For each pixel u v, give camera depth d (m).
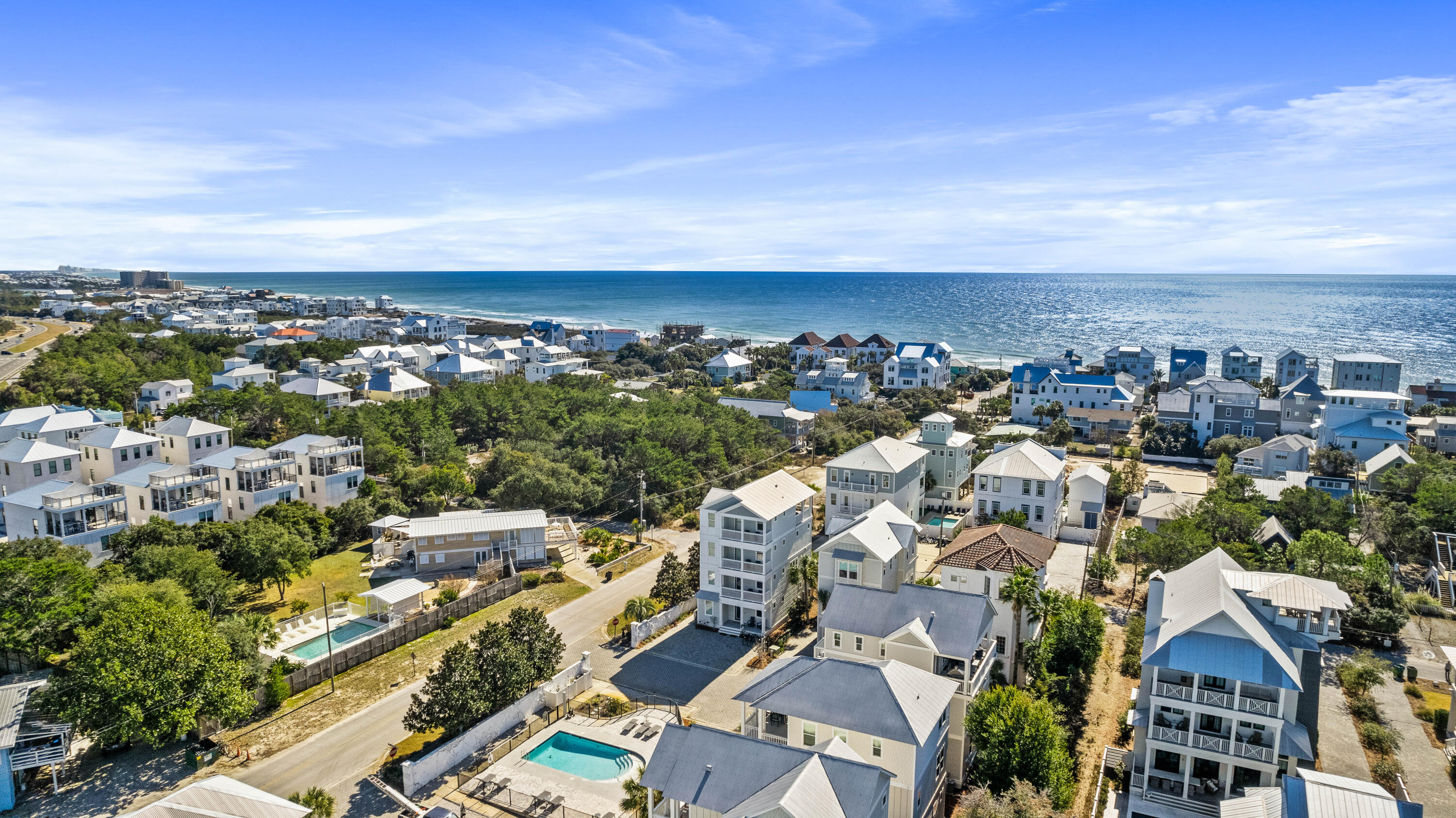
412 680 54.31
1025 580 50.09
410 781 41.81
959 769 43.72
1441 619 61.53
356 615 64.25
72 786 42.06
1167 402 130.88
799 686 40.12
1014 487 80.94
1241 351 168.25
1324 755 44.84
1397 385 134.75
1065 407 138.00
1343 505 77.75
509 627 50.38
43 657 51.12
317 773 43.62
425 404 121.06
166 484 75.06
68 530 69.62
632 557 77.62
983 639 46.44
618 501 92.12
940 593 47.31
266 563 64.00
